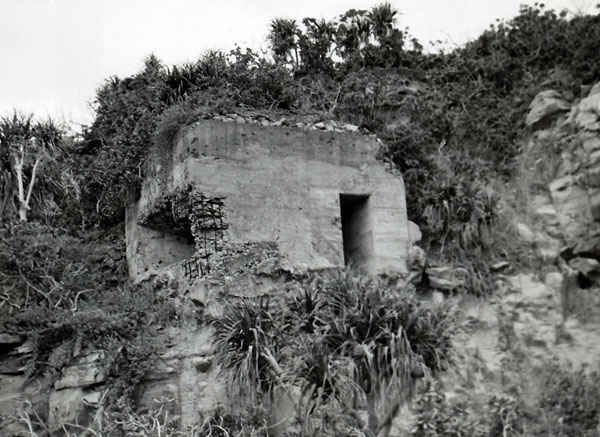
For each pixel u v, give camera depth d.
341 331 12.58
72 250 16.75
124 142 17.58
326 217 15.23
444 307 13.95
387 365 12.43
